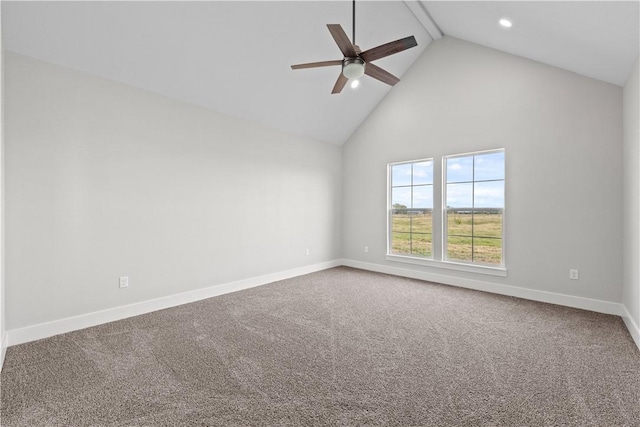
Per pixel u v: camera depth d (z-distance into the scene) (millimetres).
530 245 3736
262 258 4516
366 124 5457
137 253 3240
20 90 2518
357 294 3977
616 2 1964
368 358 2307
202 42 3092
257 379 2025
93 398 1825
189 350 2430
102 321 2986
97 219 2959
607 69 2955
